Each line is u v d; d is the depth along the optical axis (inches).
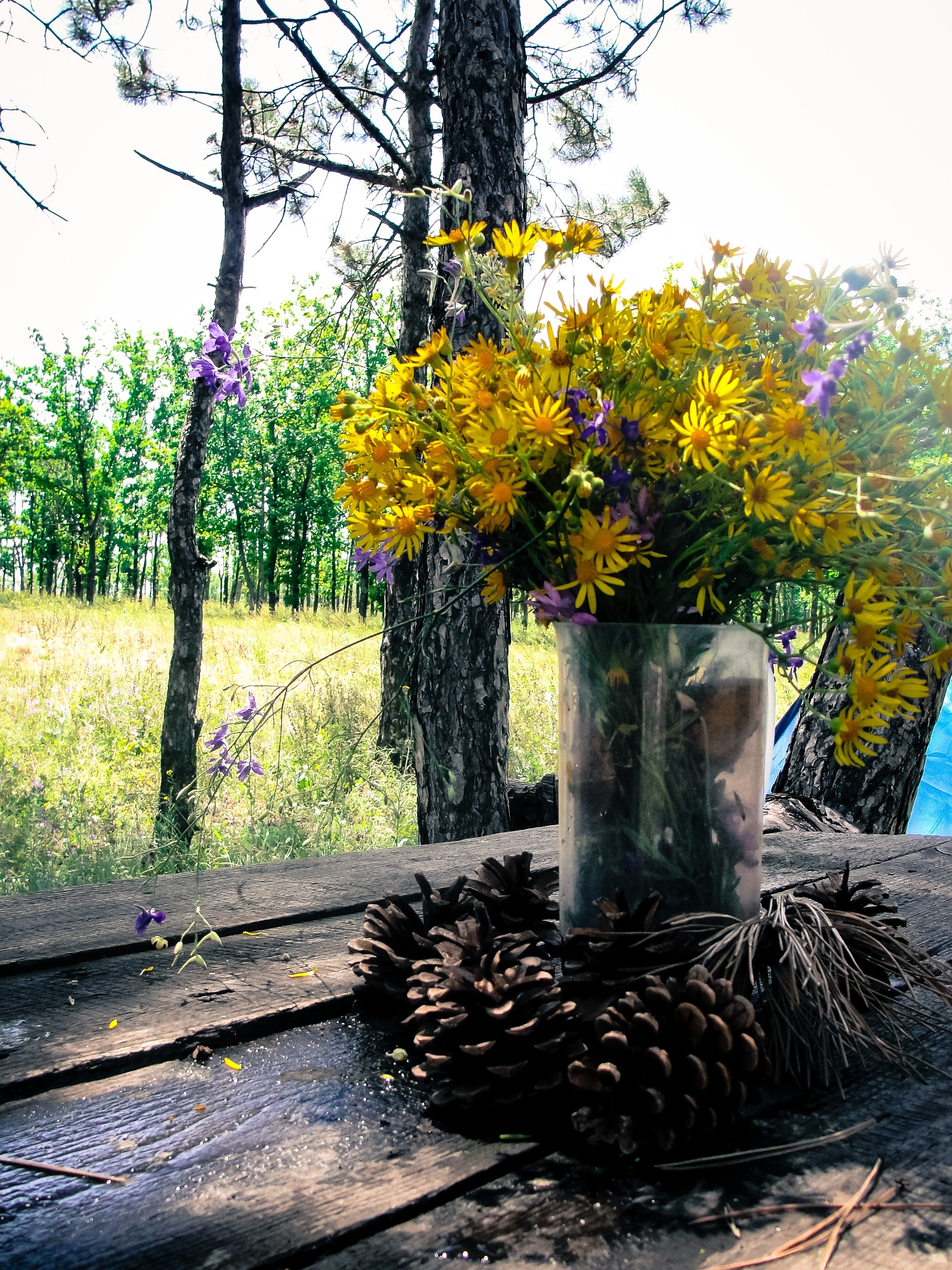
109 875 173.0
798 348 40.8
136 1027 39.3
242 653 508.1
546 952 42.8
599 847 41.1
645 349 38.1
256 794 209.8
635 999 32.1
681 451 38.0
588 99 282.4
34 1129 31.9
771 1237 25.9
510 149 146.6
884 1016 38.1
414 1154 30.1
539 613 43.4
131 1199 27.6
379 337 317.4
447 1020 32.8
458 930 38.8
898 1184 28.3
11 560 2242.9
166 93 255.9
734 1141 31.1
